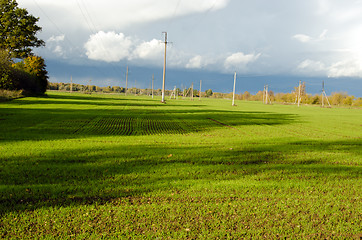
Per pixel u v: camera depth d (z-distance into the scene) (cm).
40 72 6606
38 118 2300
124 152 1108
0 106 3262
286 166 979
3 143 1203
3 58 5053
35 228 474
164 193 650
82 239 445
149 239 450
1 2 5600
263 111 5288
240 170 895
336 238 479
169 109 4503
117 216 524
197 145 1394
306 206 608
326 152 1331
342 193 702
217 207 581
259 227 504
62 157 977
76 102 4897
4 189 637
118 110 3716
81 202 582
